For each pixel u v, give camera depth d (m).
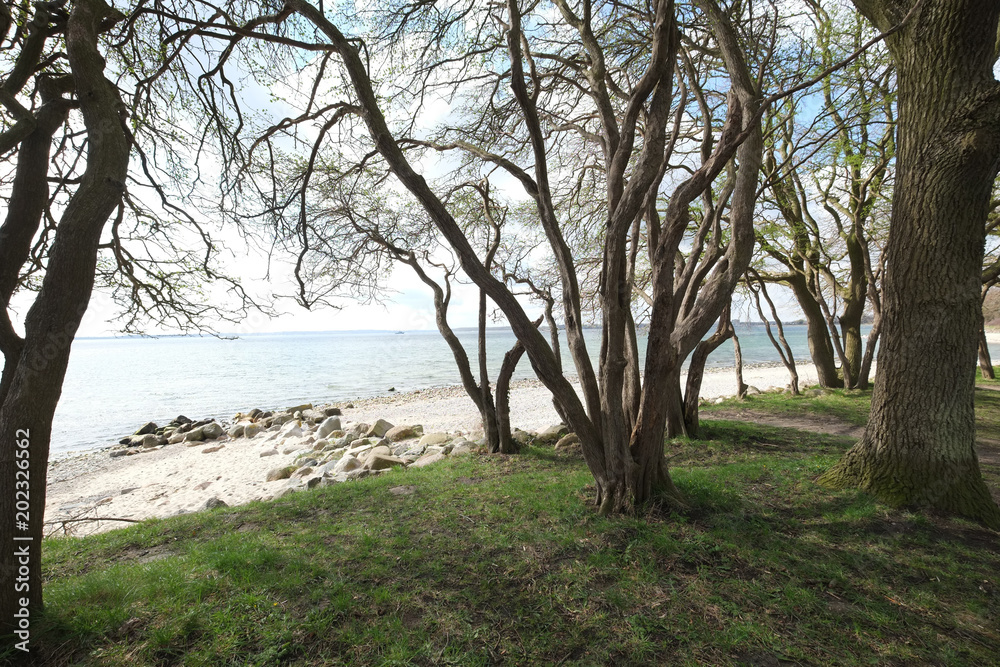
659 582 3.26
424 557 3.67
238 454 12.16
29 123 2.75
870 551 3.57
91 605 2.94
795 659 2.55
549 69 6.81
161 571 3.42
